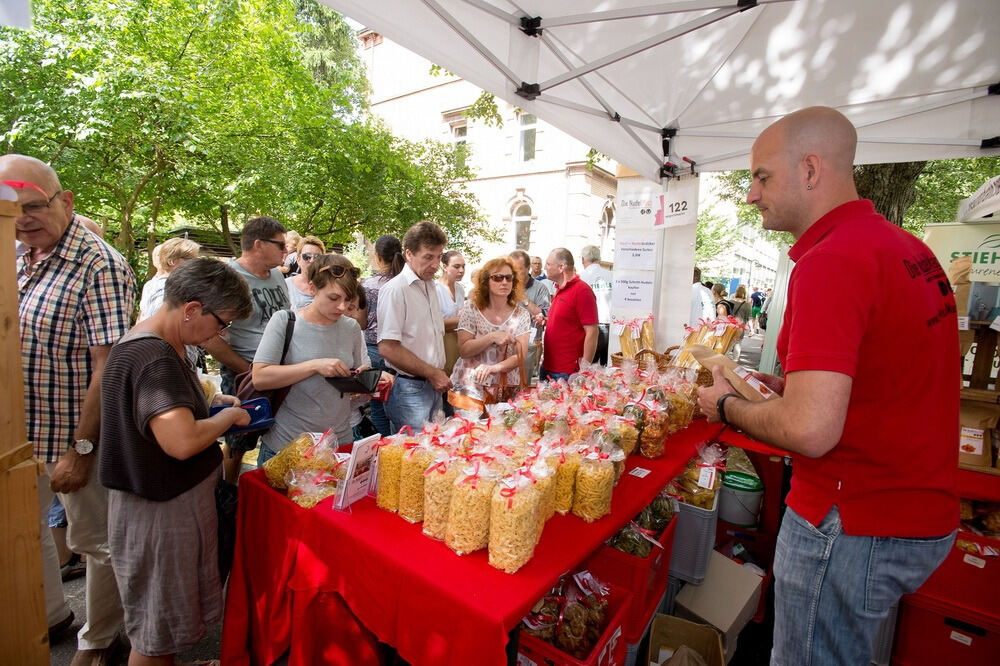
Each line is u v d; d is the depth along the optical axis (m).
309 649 1.73
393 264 4.45
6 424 1.26
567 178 14.94
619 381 2.77
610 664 1.65
